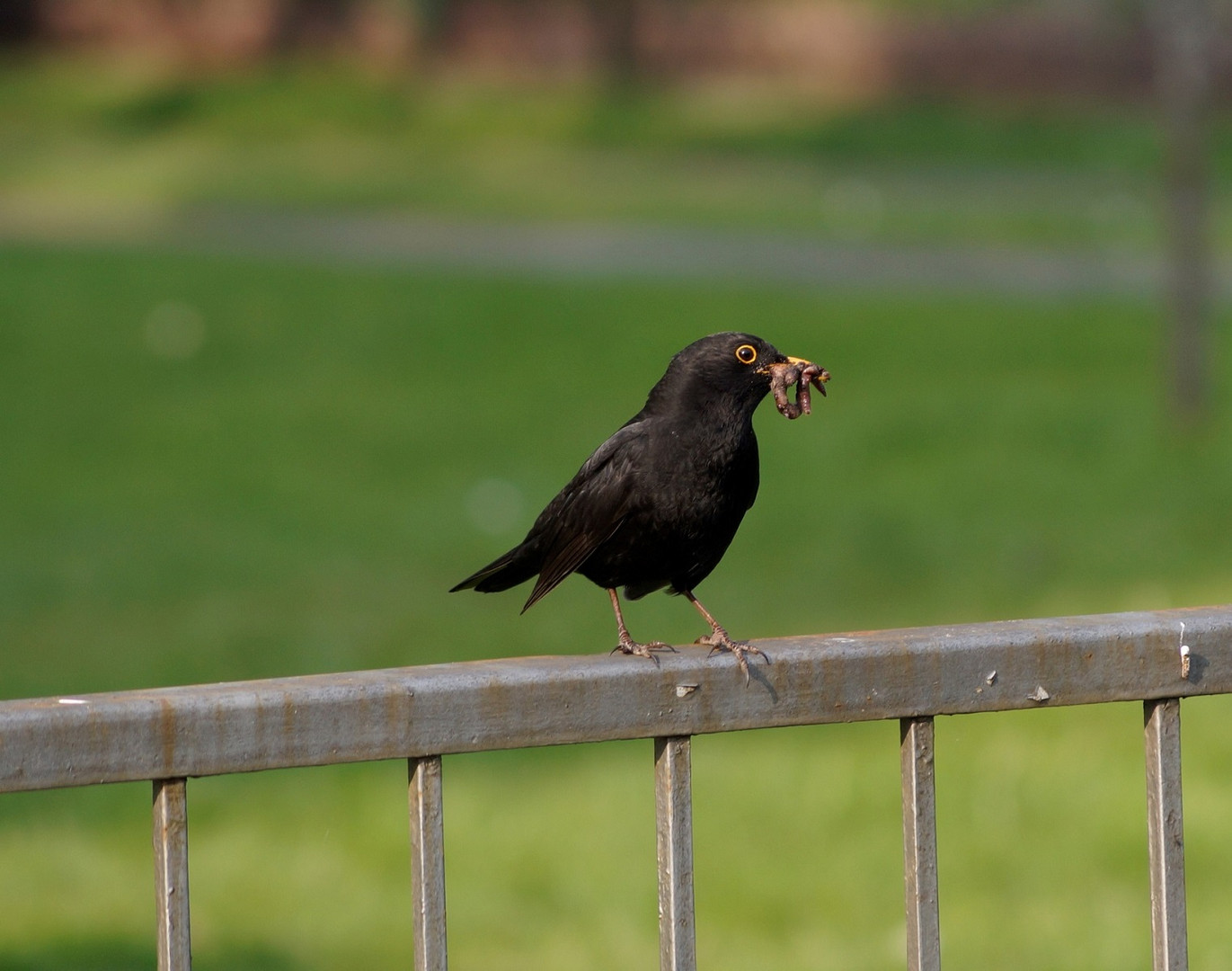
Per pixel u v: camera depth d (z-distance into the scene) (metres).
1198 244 18.02
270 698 2.89
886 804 8.31
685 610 12.41
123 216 37.34
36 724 2.77
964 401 19.45
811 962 6.72
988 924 7.03
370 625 12.12
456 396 20.67
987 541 14.02
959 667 3.34
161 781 2.86
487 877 7.63
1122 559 13.33
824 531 14.51
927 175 45.75
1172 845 3.45
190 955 2.88
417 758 3.02
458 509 15.69
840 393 20.20
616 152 50.25
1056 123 56.00
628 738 3.18
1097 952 6.72
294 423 19.38
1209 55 18.05
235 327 24.64
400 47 64.19
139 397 20.72
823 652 3.28
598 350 23.16
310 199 40.38
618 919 7.20
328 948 7.03
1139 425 18.03
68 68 61.47
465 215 37.75
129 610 12.61
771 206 38.78
